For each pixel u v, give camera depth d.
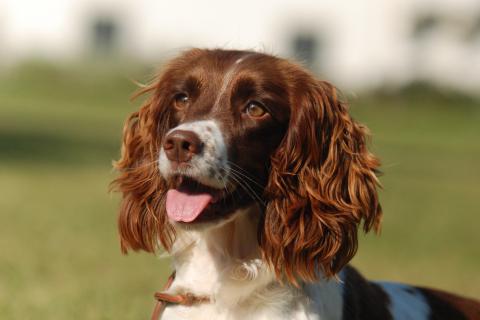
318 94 6.77
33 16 57.84
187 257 6.75
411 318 7.33
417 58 57.00
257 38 58.12
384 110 46.12
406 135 41.44
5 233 14.73
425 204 21.80
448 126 44.38
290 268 6.49
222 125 6.38
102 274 11.84
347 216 6.59
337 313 6.62
